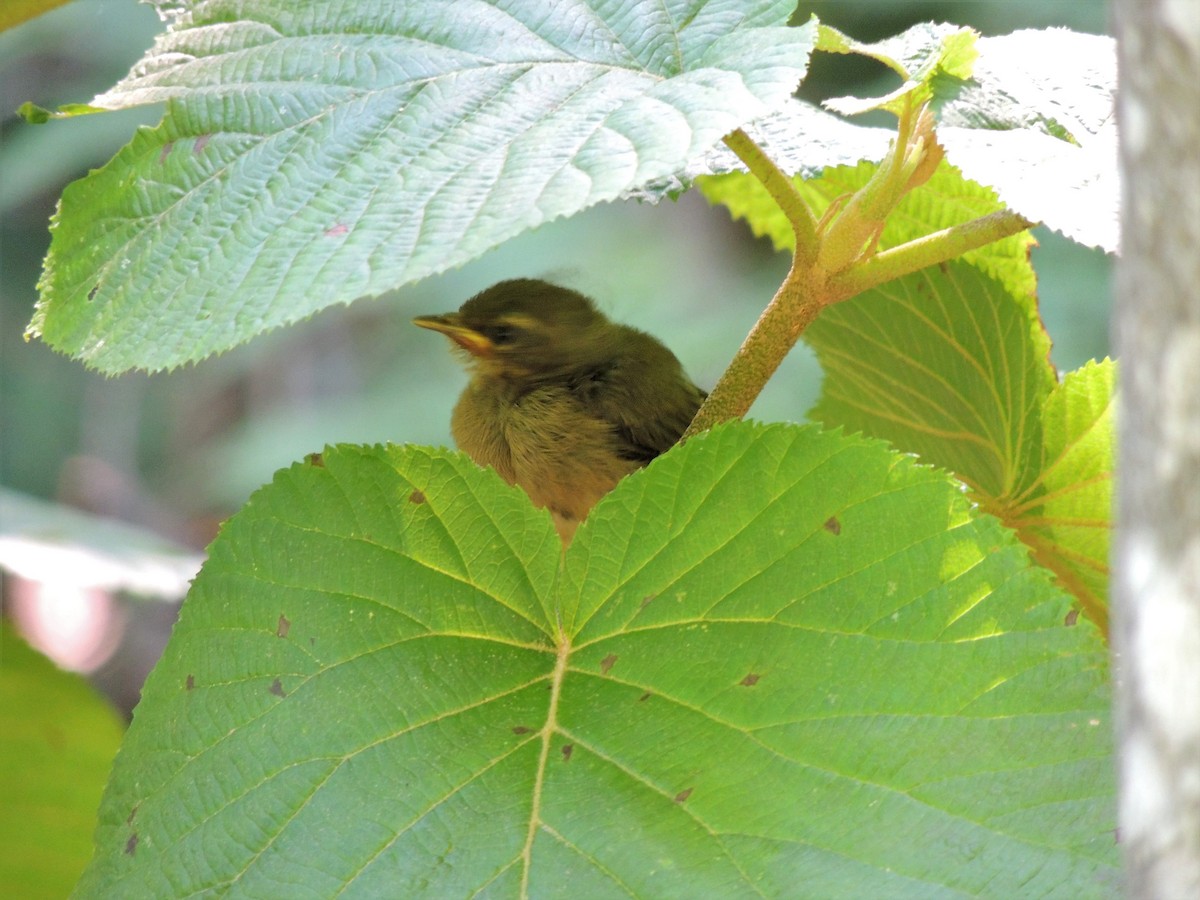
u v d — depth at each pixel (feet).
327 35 5.20
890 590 5.13
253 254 5.14
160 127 5.20
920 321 5.37
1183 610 2.45
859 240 5.20
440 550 5.16
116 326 5.16
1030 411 5.32
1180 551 2.45
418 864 5.12
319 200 5.15
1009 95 5.18
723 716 5.13
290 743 5.15
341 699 5.15
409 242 5.11
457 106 5.16
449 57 5.18
